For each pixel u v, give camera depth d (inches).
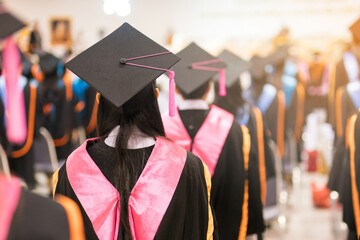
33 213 38.6
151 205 60.4
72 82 210.1
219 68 101.0
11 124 88.7
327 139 269.7
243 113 121.3
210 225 66.4
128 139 62.5
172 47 303.9
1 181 38.9
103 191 60.9
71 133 211.8
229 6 340.8
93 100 211.9
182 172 62.8
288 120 205.3
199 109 95.9
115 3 341.1
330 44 299.0
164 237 60.6
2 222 36.4
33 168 178.1
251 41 340.5
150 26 347.6
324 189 207.6
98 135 66.6
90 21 347.3
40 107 199.8
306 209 205.8
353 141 98.6
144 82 64.3
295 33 334.3
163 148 63.1
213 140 93.4
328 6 328.8
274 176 140.3
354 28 125.4
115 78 65.1
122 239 60.9
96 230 59.7
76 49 322.3
